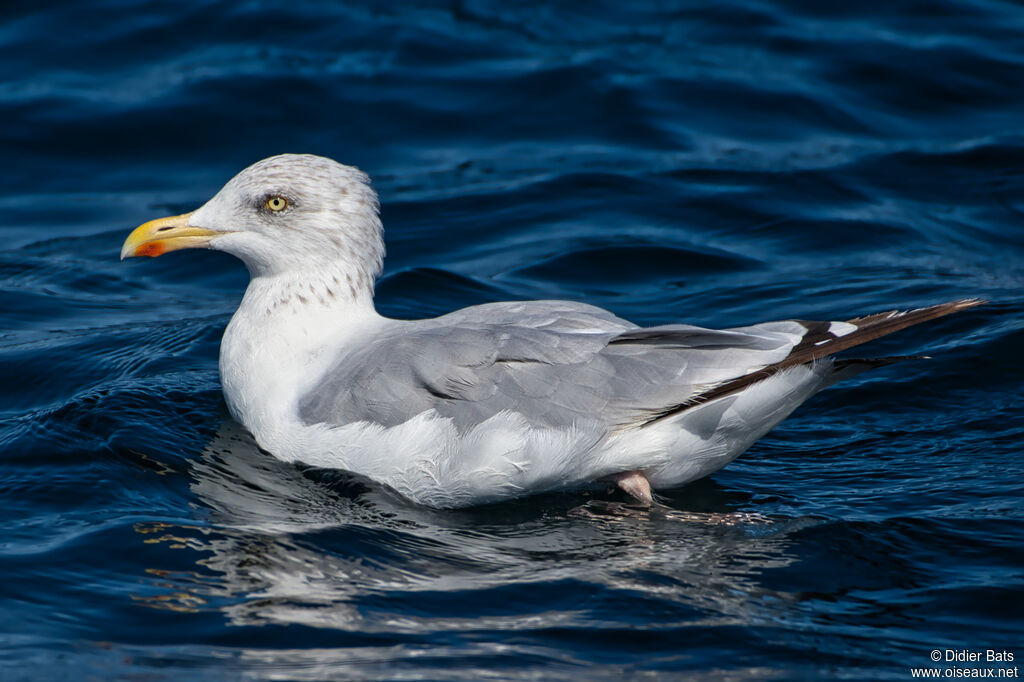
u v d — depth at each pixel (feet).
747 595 30.48
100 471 36.73
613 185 59.62
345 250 39.55
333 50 70.49
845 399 42.39
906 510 34.76
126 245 39.86
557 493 36.47
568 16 75.66
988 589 30.50
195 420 40.42
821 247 54.75
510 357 34.63
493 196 58.70
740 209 57.72
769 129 64.95
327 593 30.45
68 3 72.90
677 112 65.98
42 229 56.44
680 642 28.40
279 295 39.45
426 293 50.42
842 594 30.55
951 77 68.54
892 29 73.51
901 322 33.94
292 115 64.75
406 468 35.22
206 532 33.35
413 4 75.87
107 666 27.27
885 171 60.90
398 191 59.00
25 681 26.61
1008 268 52.44
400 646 28.14
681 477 36.04
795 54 71.05
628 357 34.45
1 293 50.52
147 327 48.06
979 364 43.47
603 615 29.50
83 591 30.22
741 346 33.99
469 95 67.00
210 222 39.70
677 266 53.21
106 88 66.59
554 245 54.75
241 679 26.81
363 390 35.81
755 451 39.63
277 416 37.86
